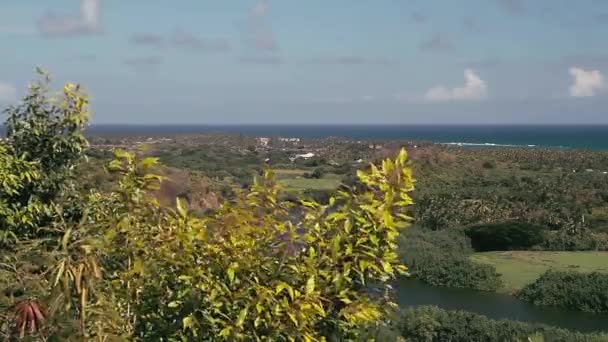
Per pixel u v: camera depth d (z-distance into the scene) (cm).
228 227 350
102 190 450
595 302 4153
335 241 337
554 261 5284
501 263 5288
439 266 4925
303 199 372
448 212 6225
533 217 6100
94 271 336
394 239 349
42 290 356
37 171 507
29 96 528
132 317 344
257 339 330
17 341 347
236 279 335
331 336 352
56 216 471
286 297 334
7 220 485
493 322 3247
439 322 3262
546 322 3947
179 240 343
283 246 351
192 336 336
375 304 356
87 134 537
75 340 331
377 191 350
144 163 384
